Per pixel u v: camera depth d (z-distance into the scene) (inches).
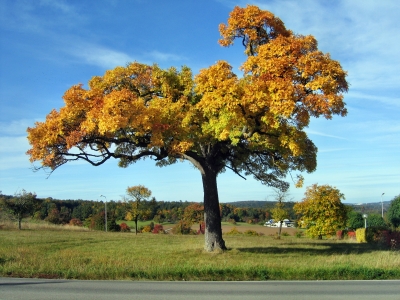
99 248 820.6
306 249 800.3
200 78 590.2
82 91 595.2
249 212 2834.6
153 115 586.6
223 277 466.6
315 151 729.0
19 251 688.4
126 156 677.9
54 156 609.9
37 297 346.6
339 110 536.4
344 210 1210.6
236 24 605.9
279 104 509.0
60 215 2400.3
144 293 369.1
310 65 530.6
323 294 369.4
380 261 562.6
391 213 1534.2
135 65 673.0
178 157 722.8
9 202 1462.8
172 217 2642.7
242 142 692.7
